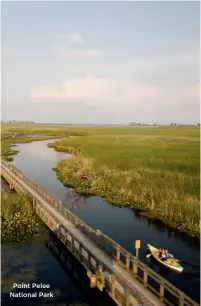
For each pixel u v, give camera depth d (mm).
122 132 152000
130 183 34656
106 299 15281
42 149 78438
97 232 19031
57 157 63469
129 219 26547
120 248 16875
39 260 19031
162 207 27578
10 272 17375
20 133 136375
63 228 20422
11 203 25234
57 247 20953
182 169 42312
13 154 67125
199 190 30406
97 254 17891
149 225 25109
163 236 22953
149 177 36625
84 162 45125
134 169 42281
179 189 31000
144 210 28469
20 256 19359
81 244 17516
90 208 29625
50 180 41531
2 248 20328
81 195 34188
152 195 29828
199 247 21125
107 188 35281
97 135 120438
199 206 25469
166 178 35719
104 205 30594
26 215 24422
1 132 133875
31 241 21562
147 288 14594
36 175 44781
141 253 20016
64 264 18859
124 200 30938
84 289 16250
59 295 15594
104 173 39906
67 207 29875
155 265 18438
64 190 36312
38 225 24016
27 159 60406
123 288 14742
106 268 14984
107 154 57594
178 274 17438
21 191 31016
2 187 37875
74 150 69812
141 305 13219
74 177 40594
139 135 119562
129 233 23469
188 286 16188
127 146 73125
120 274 15820
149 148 68438
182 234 23250
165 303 13305
